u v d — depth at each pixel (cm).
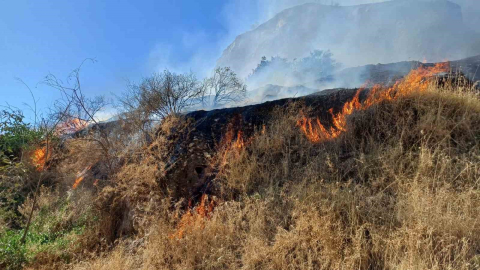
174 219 397
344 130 464
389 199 323
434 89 479
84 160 620
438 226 261
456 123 406
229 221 351
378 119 453
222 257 304
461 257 234
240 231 342
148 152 540
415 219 277
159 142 547
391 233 271
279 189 396
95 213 505
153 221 398
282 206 361
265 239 316
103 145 600
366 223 282
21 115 643
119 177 510
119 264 339
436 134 399
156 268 323
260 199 375
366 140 442
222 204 402
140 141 621
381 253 261
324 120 532
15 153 670
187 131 577
